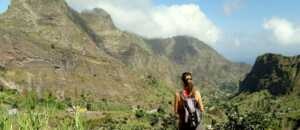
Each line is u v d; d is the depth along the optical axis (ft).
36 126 10.93
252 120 109.29
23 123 10.85
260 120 109.19
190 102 15.67
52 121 11.27
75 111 11.84
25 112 11.16
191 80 15.94
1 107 11.00
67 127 11.23
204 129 15.90
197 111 15.56
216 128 109.50
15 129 10.89
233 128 105.40
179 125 15.97
